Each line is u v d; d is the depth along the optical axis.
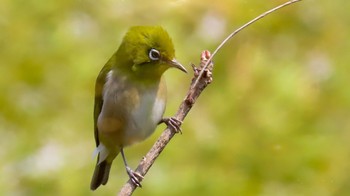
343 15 3.20
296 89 3.17
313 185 3.15
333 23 3.20
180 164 3.16
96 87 3.09
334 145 3.16
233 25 3.17
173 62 3.06
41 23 3.20
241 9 3.17
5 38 3.19
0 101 3.19
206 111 3.17
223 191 3.14
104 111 3.08
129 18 3.19
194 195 3.15
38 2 3.20
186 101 2.96
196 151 3.16
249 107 3.17
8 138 3.19
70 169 3.18
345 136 3.16
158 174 3.15
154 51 3.06
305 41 3.19
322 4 3.20
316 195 3.15
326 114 3.17
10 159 3.18
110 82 3.08
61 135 3.19
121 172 3.18
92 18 3.20
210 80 2.96
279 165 3.15
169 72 3.18
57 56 3.19
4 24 3.19
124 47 3.07
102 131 3.08
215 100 3.17
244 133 3.16
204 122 3.17
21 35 3.19
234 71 3.18
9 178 3.18
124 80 3.07
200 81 2.96
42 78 3.19
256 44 3.18
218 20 3.17
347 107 3.17
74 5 3.20
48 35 3.20
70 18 3.20
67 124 3.19
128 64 3.07
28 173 3.18
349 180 3.15
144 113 3.07
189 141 3.16
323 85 3.18
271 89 3.17
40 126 3.19
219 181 3.15
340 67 3.19
